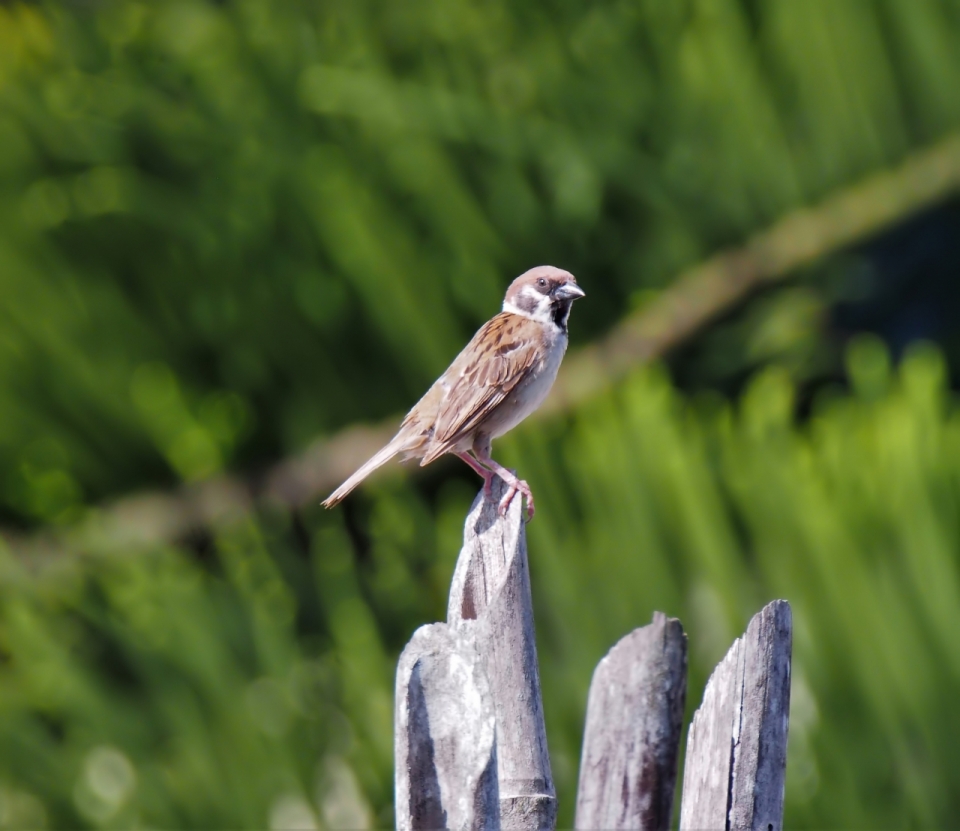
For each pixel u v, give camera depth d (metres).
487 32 12.15
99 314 12.34
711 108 12.09
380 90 11.80
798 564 8.80
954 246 13.70
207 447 12.58
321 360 12.46
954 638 8.43
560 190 11.98
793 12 11.94
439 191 11.90
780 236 12.33
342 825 10.07
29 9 12.57
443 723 3.48
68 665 10.98
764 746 3.76
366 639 10.53
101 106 12.07
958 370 13.93
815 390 13.18
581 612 9.19
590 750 3.45
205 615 10.93
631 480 9.23
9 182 12.05
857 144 12.19
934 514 8.64
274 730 10.40
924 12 11.92
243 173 11.98
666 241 12.30
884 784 8.41
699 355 12.53
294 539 12.70
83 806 10.56
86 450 12.62
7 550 12.09
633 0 12.02
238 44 12.09
